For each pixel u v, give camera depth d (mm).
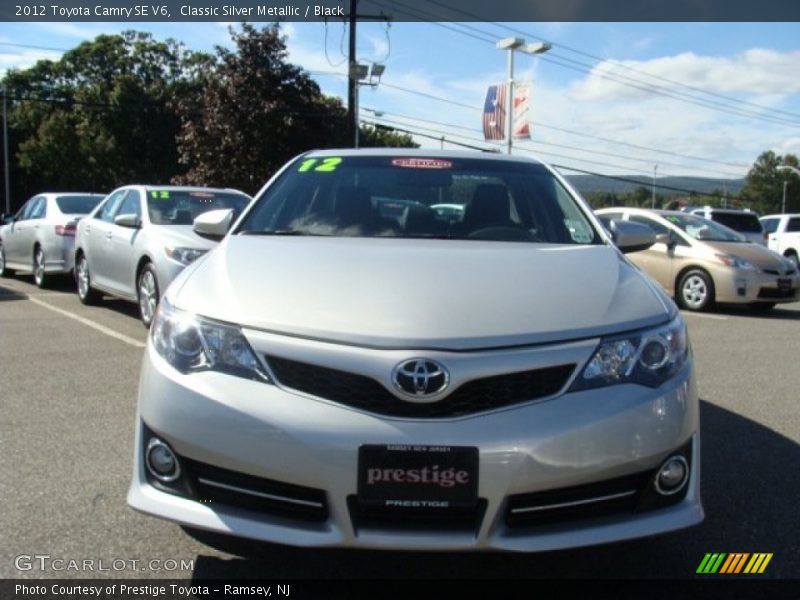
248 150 23891
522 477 2473
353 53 24234
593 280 3059
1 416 4875
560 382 2594
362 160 4422
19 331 7875
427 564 3027
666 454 2652
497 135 23203
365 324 2627
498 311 2709
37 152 45906
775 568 3029
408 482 2465
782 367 6914
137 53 49688
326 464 2469
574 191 4258
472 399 2521
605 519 2617
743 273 10820
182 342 2758
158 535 3223
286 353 2588
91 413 4961
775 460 4277
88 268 9508
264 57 24031
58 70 49594
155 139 45844
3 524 3299
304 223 3904
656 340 2760
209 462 2600
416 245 3484
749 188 100375
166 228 7875
